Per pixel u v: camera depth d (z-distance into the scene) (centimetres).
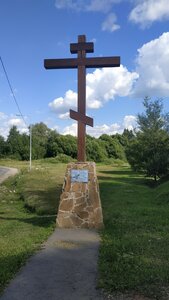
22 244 880
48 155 9338
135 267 682
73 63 1145
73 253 796
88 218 1110
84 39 1151
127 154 3731
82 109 1144
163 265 695
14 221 1335
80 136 1153
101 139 9175
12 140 9281
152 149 3359
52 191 2430
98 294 569
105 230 1053
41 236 977
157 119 3441
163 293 564
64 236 980
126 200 1853
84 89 1140
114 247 830
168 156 3238
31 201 1947
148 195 2134
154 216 1300
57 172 4397
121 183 3122
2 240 942
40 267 696
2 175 4578
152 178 3769
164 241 894
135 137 3684
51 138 9675
